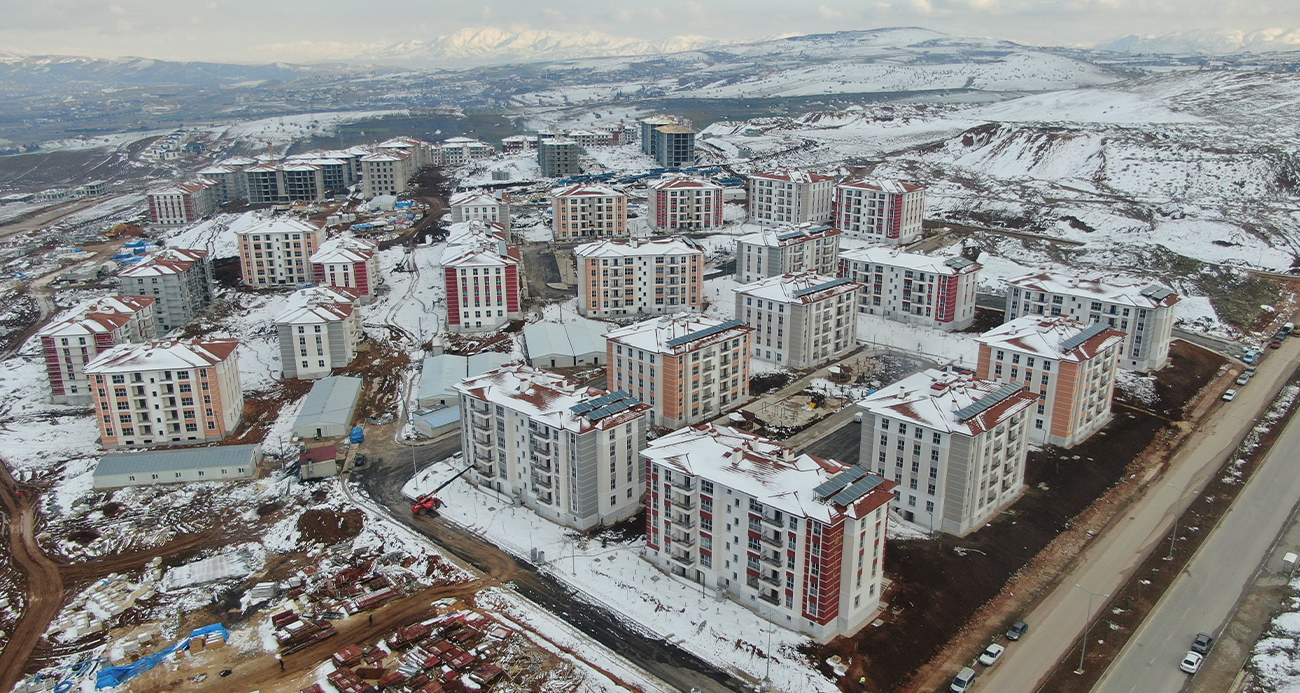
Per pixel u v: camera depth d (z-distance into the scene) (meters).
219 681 97.50
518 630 106.00
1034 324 157.75
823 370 190.88
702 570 113.06
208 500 139.75
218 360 159.38
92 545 127.75
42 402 182.88
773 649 101.00
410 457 154.38
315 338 191.75
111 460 146.62
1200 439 156.75
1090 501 135.25
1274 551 122.50
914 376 139.12
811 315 189.25
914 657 100.44
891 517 130.62
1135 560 120.31
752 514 104.56
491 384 138.50
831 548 97.75
